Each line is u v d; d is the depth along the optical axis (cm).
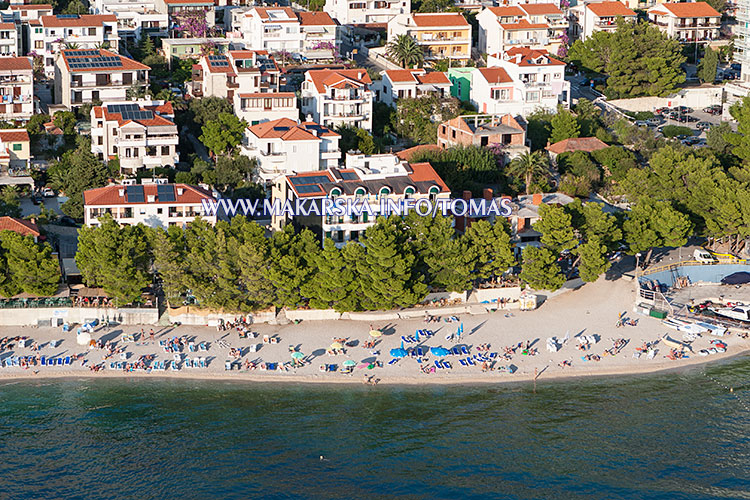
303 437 19850
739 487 18725
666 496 18475
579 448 19675
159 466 19075
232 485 18600
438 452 19500
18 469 18938
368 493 18412
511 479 18825
